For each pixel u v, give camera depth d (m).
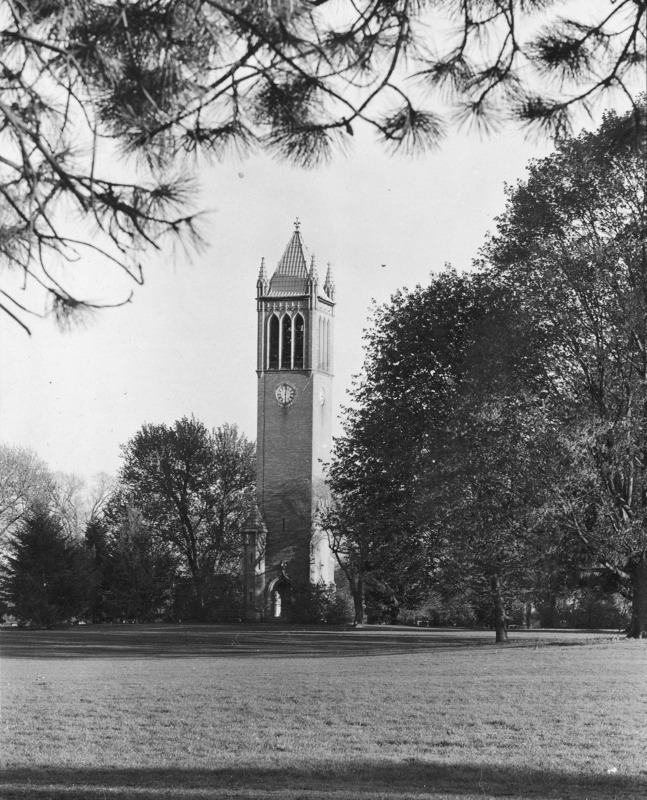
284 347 108.44
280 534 106.19
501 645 46.66
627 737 19.83
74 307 9.00
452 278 52.41
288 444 107.44
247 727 21.72
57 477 112.00
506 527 44.06
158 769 17.59
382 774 16.83
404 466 50.22
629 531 41.19
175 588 100.75
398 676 31.22
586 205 42.84
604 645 41.50
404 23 9.52
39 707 25.42
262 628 84.81
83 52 8.55
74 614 79.62
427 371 51.25
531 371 43.78
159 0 8.87
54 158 8.71
